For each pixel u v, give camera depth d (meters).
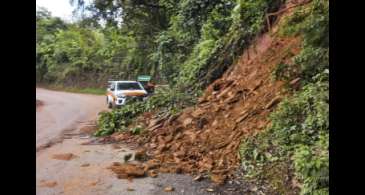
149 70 27.23
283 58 7.99
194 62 13.72
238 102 8.34
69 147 8.33
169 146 7.49
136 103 11.90
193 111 8.98
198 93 11.09
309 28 5.59
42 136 10.01
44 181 5.66
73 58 41.66
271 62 8.62
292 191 4.46
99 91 33.84
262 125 6.42
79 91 35.59
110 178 5.72
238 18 11.49
